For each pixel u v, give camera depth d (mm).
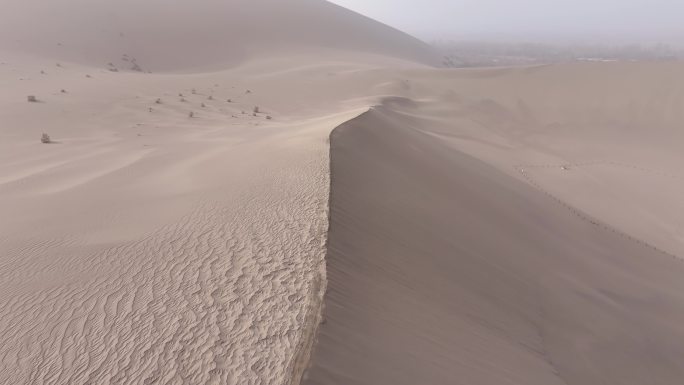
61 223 8898
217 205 8984
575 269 12602
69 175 13359
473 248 10289
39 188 12000
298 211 8367
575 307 9992
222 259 6648
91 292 5988
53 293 6035
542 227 15430
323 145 13016
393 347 5285
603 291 11930
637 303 12047
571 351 8203
